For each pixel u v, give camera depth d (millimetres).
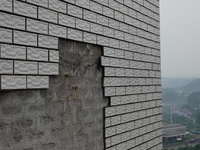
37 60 2734
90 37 3516
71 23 3186
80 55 3391
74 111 3275
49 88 2918
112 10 3996
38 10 2750
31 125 2688
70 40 3219
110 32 3947
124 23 4328
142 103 4934
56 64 2963
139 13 4828
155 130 5426
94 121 3627
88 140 3502
